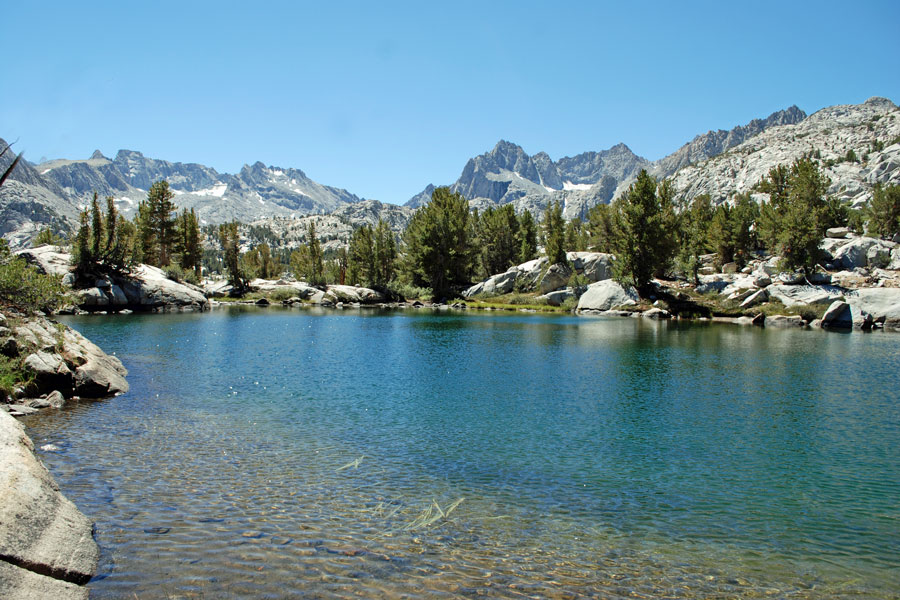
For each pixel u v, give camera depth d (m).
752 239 92.44
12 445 10.05
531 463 14.80
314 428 17.77
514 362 32.50
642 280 75.75
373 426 18.25
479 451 15.78
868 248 74.56
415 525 10.59
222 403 20.88
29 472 9.54
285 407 20.56
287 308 85.62
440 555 9.37
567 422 19.22
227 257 105.75
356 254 118.75
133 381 24.58
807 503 12.34
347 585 8.20
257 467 13.73
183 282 85.44
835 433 17.98
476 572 8.80
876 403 22.28
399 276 111.00
